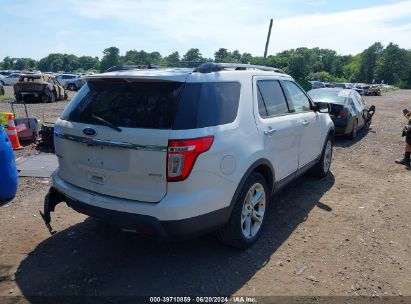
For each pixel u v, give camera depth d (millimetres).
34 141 8656
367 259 3844
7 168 5098
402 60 142500
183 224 3082
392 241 4273
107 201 3260
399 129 13664
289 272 3551
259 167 4066
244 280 3398
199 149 3057
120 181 3225
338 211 5109
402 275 3574
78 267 3555
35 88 20359
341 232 4449
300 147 5020
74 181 3604
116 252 3836
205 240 4113
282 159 4465
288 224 4625
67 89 36125
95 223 4496
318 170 6367
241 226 3719
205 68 3402
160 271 3508
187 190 3072
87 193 3441
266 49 16406
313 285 3357
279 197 5590
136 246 3961
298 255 3869
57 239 4094
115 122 3195
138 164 3082
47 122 8688
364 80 147000
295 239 4227
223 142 3299
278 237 4258
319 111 5742
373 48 147625
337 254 3924
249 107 3799
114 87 3400
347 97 10836
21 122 8617
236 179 3479
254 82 4043
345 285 3377
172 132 2979
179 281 3355
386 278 3514
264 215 4145
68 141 3533
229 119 3477
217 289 3256
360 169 7461
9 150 5145
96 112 3369
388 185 6387
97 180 3389
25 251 3826
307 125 5176
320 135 5875
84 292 3180
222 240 3803
